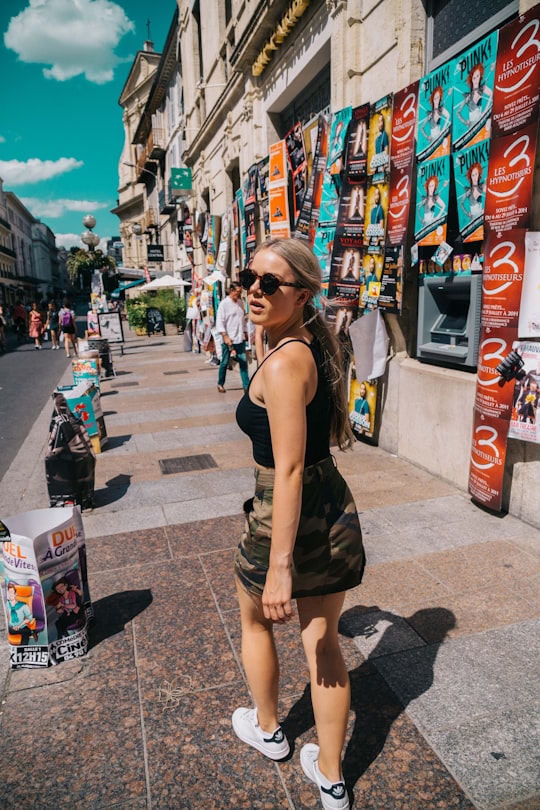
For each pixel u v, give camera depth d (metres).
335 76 5.97
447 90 3.93
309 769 1.78
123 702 2.16
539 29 3.05
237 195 10.57
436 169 4.12
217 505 4.17
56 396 4.09
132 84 40.25
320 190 6.09
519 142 3.23
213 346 12.83
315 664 1.61
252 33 8.46
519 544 3.32
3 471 5.46
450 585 2.91
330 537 1.54
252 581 1.61
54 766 1.88
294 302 1.51
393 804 1.69
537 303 3.24
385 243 4.77
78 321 40.38
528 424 3.39
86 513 4.08
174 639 2.54
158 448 5.83
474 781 1.76
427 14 4.63
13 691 2.25
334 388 1.59
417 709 2.06
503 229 3.38
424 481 4.45
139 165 32.22
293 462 1.37
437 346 4.53
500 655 2.36
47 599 2.33
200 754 1.90
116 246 56.16
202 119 15.49
